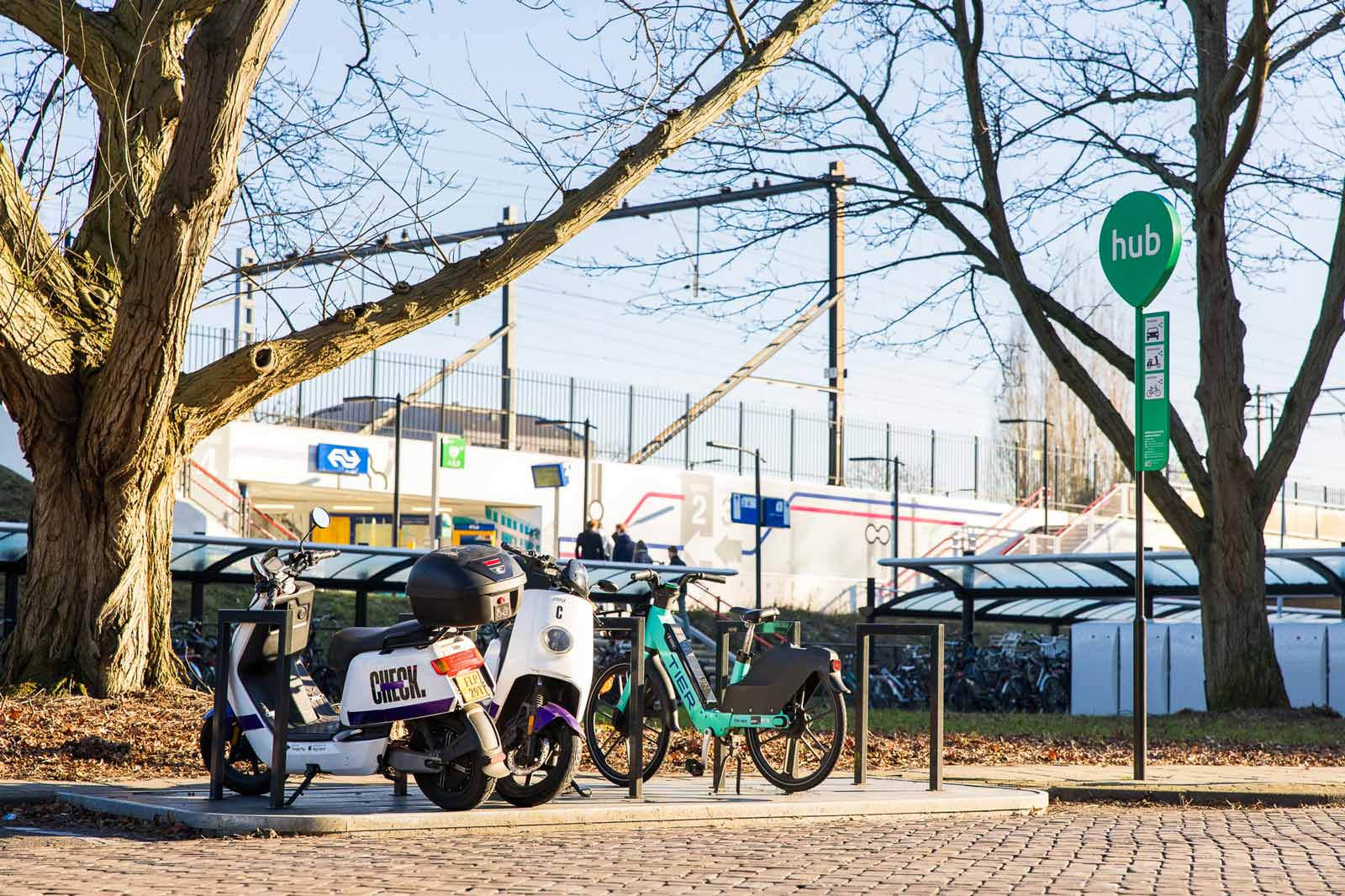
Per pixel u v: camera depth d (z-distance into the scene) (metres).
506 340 40.12
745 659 8.84
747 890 5.30
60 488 11.32
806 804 7.91
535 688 7.41
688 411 41.31
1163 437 10.80
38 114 12.18
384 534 40.91
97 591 11.30
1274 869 6.06
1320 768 11.74
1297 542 55.88
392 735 7.15
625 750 9.12
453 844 6.52
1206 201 18.16
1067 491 55.62
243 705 7.49
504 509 38.22
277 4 9.72
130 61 11.72
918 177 18.73
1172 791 9.79
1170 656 22.05
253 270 11.34
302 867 5.69
